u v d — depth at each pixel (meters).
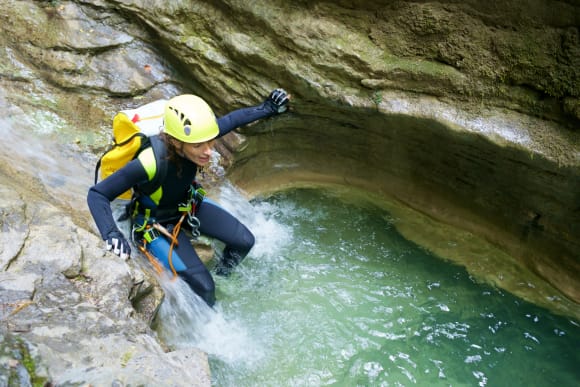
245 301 3.48
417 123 3.65
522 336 3.44
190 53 4.15
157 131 2.70
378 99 3.67
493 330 3.46
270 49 3.87
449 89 3.49
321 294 3.62
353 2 3.62
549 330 3.50
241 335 3.22
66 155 3.63
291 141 4.50
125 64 4.26
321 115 4.10
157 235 2.96
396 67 3.57
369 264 3.93
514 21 3.19
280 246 4.03
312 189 4.67
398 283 3.78
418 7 3.43
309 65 3.76
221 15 4.01
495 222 3.99
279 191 4.65
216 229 3.20
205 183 4.10
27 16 4.06
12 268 2.22
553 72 3.13
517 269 3.88
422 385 3.08
